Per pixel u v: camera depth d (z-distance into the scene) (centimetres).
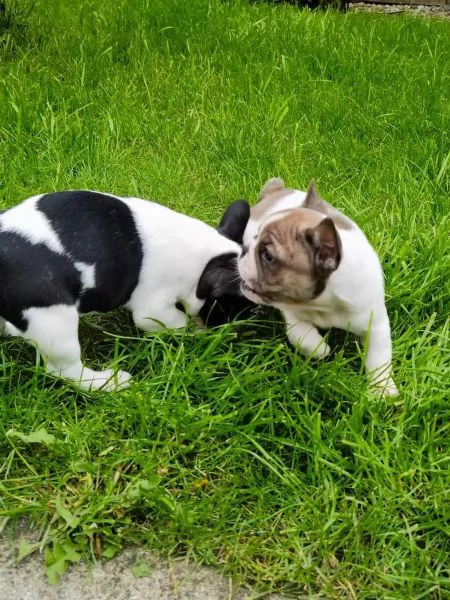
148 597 51
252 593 51
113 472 58
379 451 60
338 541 55
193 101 122
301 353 70
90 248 63
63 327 62
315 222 62
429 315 78
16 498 56
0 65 126
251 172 102
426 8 237
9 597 50
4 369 65
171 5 154
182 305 72
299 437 62
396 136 115
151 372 67
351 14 187
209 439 62
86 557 53
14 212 63
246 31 147
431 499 57
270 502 57
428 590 52
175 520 55
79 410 64
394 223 90
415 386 65
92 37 142
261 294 64
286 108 113
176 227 69
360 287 64
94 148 102
